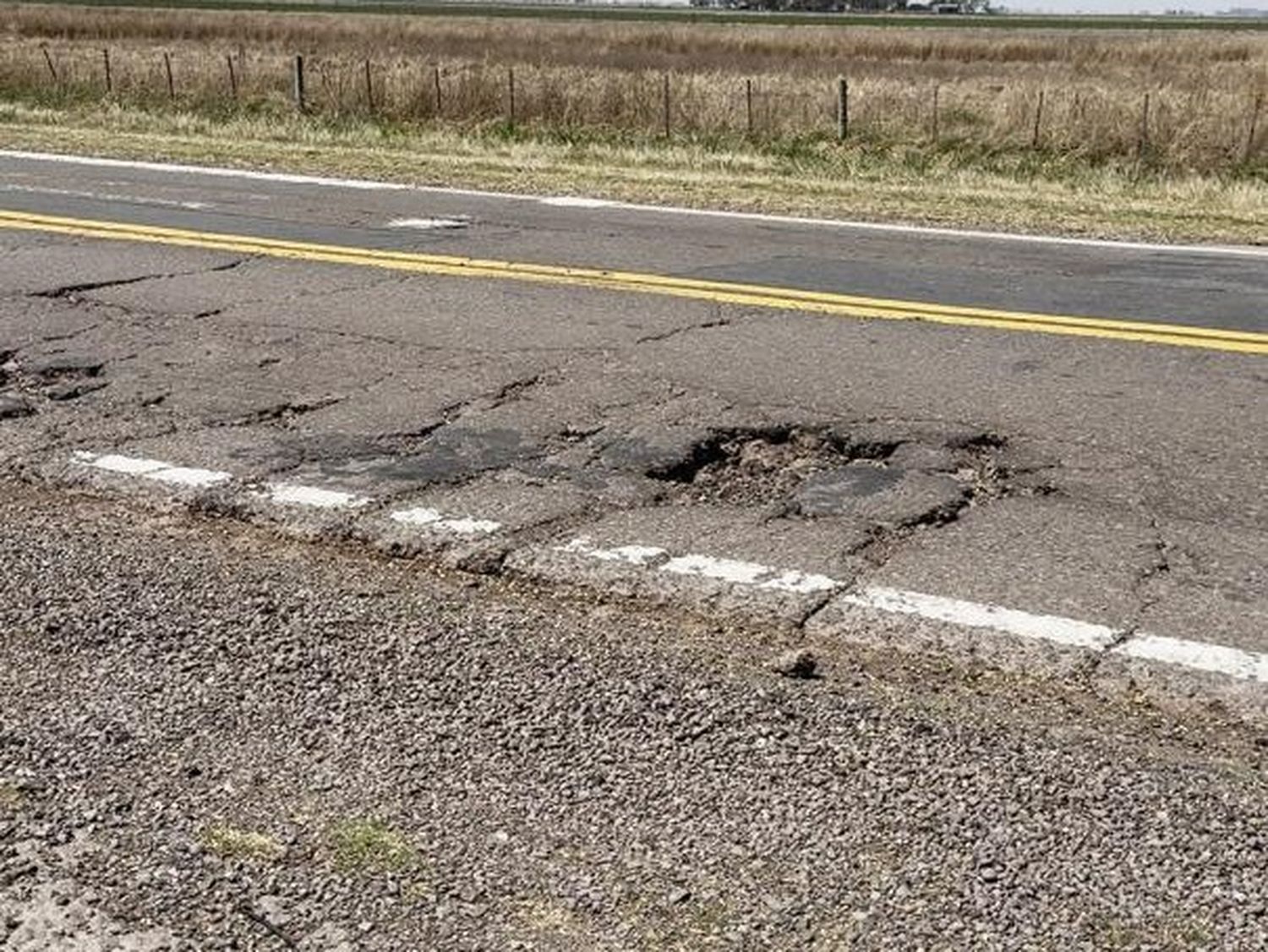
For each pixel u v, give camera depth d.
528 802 3.34
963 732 3.62
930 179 15.72
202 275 8.77
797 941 2.85
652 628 4.23
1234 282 9.01
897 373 6.79
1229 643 4.10
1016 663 4.01
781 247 10.04
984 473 5.54
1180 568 4.62
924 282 8.84
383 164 14.40
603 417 6.13
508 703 3.79
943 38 59.19
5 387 6.54
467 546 4.79
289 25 52.00
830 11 145.62
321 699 3.81
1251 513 5.11
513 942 2.85
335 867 3.09
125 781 3.43
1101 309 8.14
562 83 23.12
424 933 2.88
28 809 3.30
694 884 3.03
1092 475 5.48
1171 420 6.12
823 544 4.81
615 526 4.96
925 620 4.25
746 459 5.71
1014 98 21.69
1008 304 8.26
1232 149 19.19
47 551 4.78
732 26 72.62
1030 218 11.63
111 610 4.34
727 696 3.81
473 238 10.16
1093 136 19.84
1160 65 39.59
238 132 19.12
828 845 3.16
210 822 3.26
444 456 5.67
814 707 3.75
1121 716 3.74
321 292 8.38
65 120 19.97
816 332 7.55
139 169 13.71
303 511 5.10
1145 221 11.64
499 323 7.69
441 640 4.14
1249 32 81.00
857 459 5.72
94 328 7.49
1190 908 2.95
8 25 47.03
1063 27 93.56
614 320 7.75
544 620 4.28
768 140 20.61
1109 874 3.05
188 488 5.32
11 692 3.87
